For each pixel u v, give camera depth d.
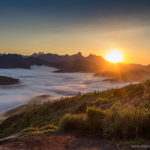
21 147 4.53
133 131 4.57
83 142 4.69
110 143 4.38
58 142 4.86
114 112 5.48
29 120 46.59
